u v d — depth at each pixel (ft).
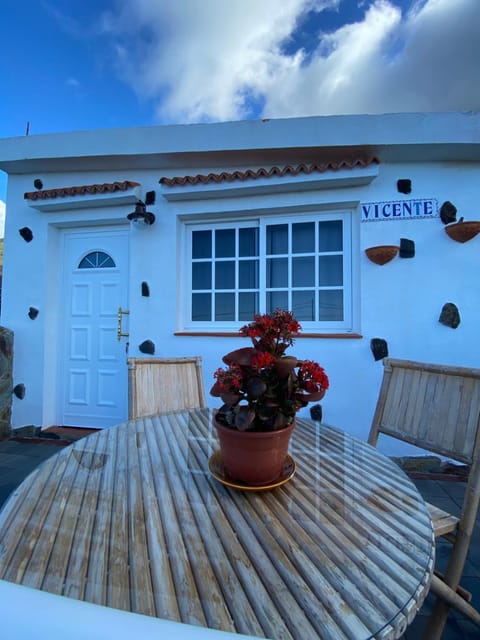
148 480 3.52
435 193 9.69
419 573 2.26
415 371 5.46
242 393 3.11
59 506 3.01
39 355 11.71
